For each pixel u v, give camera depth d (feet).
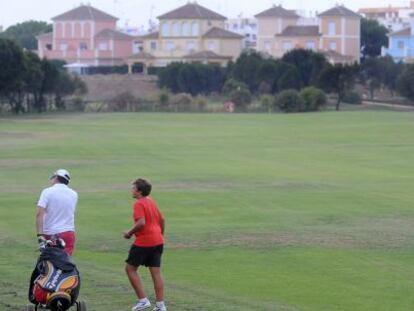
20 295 122.72
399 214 235.61
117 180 315.58
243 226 215.92
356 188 292.40
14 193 280.72
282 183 305.94
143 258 116.37
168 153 419.74
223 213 238.27
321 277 158.51
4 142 474.90
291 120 649.61
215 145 462.60
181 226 216.13
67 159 390.63
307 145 465.06
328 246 189.16
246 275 159.84
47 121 644.27
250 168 356.59
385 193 279.90
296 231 208.44
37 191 286.05
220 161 384.88
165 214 235.81
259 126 596.29
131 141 482.69
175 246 189.16
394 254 180.65
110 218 228.43
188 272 162.30
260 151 432.25
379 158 399.24
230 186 297.12
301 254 180.45
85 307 104.12
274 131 553.64
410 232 206.80
